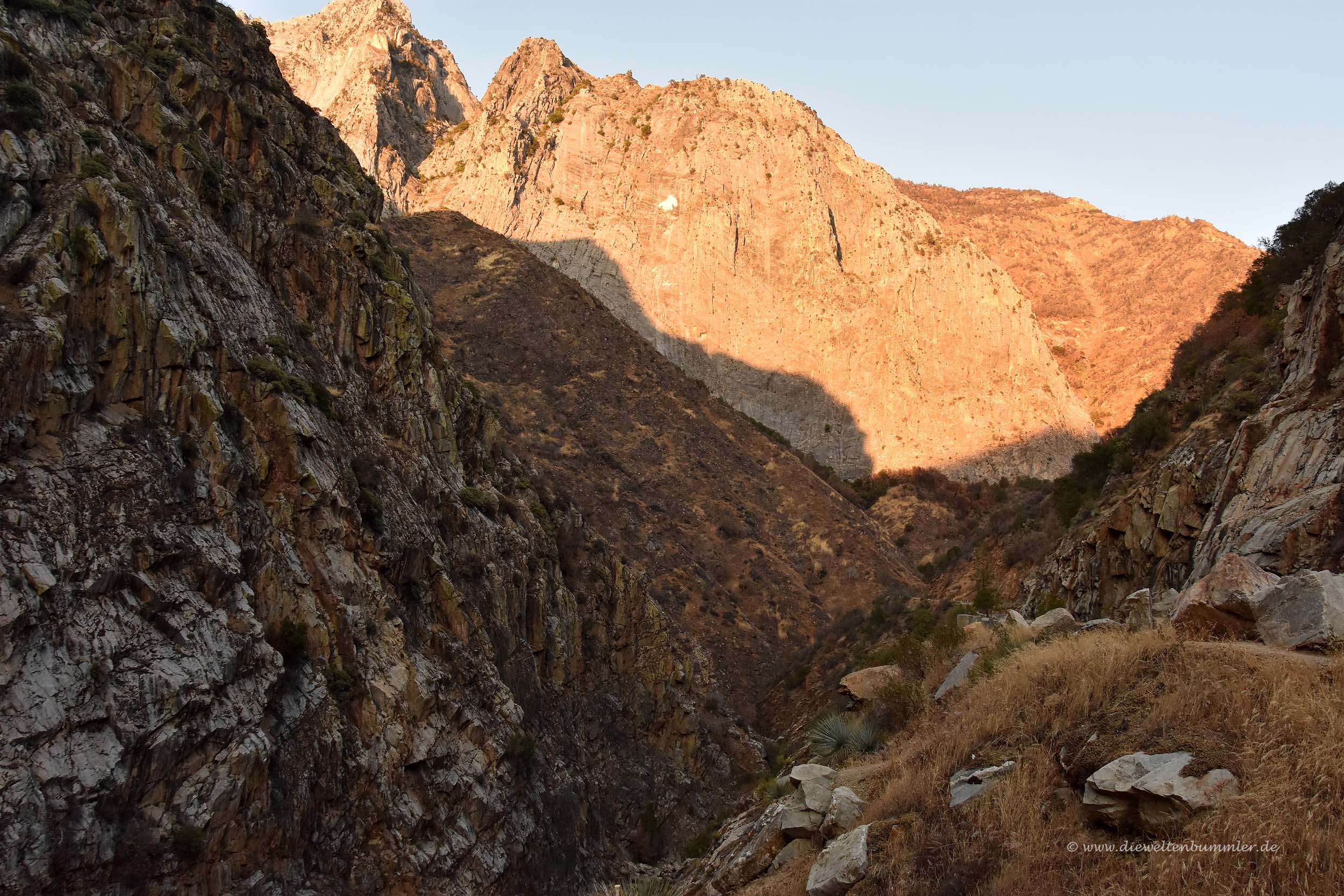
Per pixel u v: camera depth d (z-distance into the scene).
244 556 18.91
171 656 15.91
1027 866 10.23
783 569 82.44
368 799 20.28
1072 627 18.98
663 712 45.09
